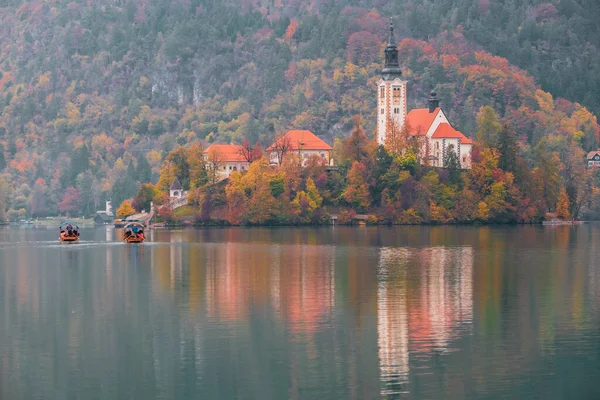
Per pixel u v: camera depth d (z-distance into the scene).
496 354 154.00
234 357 153.12
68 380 143.25
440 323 176.12
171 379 142.88
